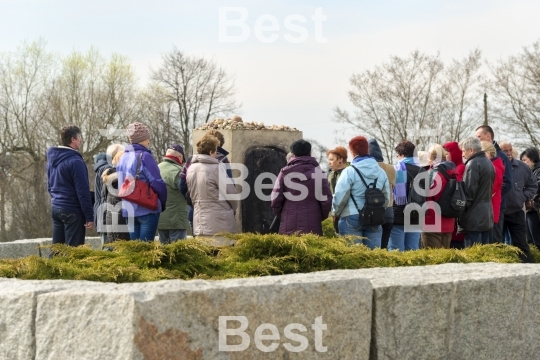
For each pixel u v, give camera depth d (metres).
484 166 9.45
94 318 3.99
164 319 3.88
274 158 11.63
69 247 6.30
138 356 3.80
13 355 4.37
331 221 11.11
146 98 38.19
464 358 5.23
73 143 9.55
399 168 10.48
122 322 3.85
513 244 11.27
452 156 10.05
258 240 6.37
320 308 4.44
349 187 9.00
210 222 8.63
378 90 38.22
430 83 38.53
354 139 9.17
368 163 9.05
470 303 5.25
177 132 36.38
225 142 11.52
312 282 4.43
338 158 10.30
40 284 4.56
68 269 5.63
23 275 5.53
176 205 9.85
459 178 9.59
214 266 6.25
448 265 6.04
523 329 5.58
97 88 38.81
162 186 8.69
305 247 6.36
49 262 5.63
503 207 10.58
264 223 11.49
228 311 4.09
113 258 6.07
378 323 4.75
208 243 6.65
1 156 36.91
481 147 9.55
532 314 5.64
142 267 6.04
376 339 4.74
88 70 38.88
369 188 8.98
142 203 8.55
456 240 10.55
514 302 5.52
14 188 35.78
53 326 4.19
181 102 36.00
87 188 9.46
